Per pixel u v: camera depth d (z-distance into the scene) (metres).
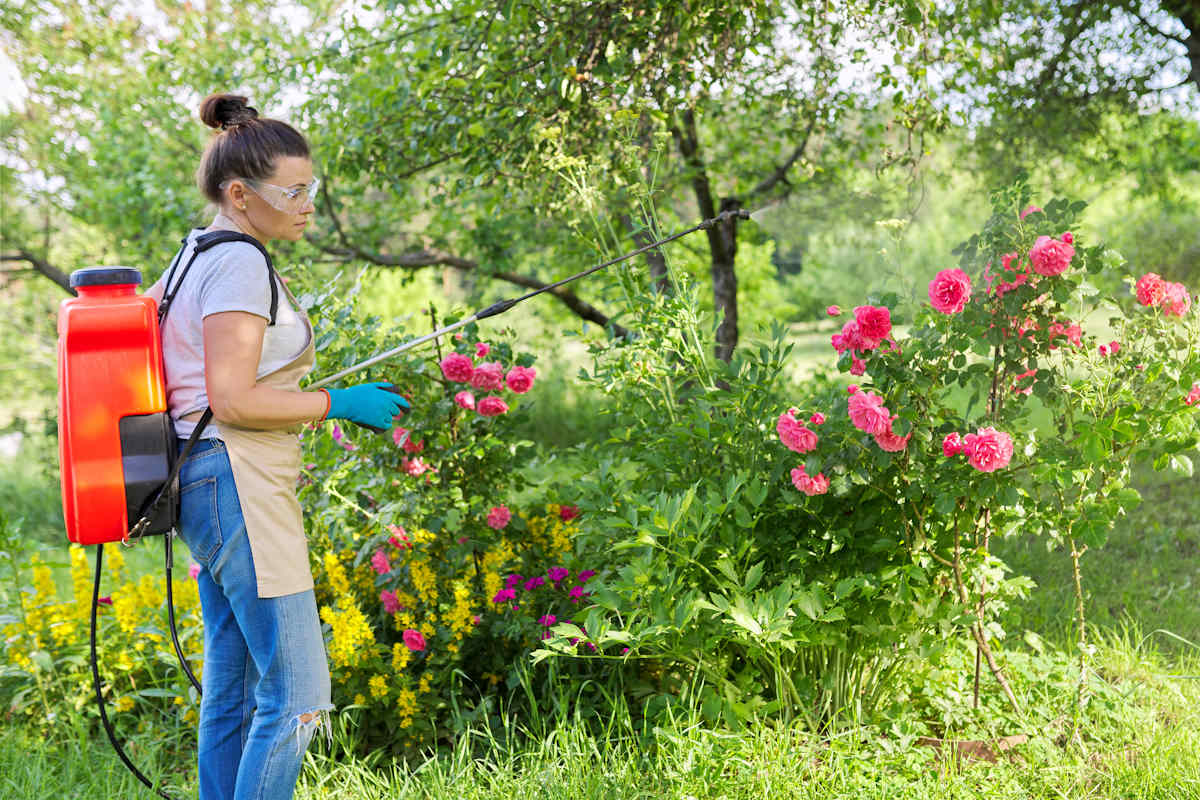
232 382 1.98
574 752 2.66
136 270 2.06
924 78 4.18
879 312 2.61
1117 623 3.70
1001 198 2.66
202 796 2.31
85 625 3.50
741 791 2.49
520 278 7.95
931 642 2.81
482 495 3.55
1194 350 2.58
